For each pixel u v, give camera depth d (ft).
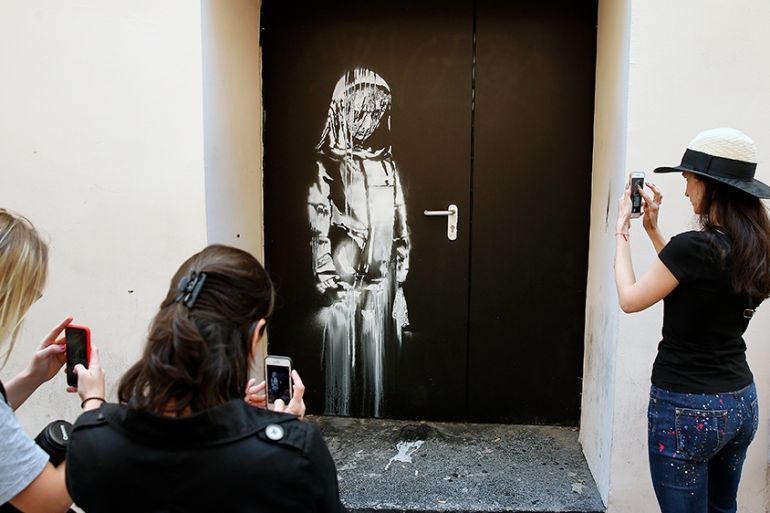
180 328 3.74
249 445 3.74
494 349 11.61
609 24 9.79
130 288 9.47
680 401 6.45
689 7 8.30
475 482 9.86
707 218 6.45
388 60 11.19
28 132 9.40
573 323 11.39
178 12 8.98
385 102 11.27
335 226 11.64
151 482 3.67
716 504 7.12
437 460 10.51
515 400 11.69
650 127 8.47
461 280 11.51
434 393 11.81
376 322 11.76
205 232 9.27
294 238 11.75
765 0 8.23
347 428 11.64
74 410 9.84
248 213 10.97
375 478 9.98
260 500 3.68
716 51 8.34
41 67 9.28
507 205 11.28
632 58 8.41
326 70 11.33
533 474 10.09
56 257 9.52
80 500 3.84
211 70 9.36
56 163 9.41
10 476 4.48
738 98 8.38
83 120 9.29
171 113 9.14
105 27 9.11
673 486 6.58
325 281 11.78
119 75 9.17
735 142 6.30
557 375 11.55
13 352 9.71
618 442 8.93
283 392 5.34
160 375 3.72
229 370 3.81
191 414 3.71
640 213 7.22
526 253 11.35
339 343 11.88
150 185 9.29
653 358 8.76
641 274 8.64
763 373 8.74
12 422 4.59
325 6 11.20
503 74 11.05
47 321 9.64
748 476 8.95
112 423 3.86
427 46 11.10
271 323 11.93
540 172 11.18
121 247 9.42
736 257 6.10
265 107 11.51
